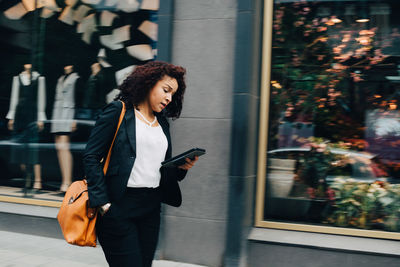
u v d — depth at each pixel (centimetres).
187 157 237
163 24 418
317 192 426
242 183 387
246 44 390
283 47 438
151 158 236
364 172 416
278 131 437
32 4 544
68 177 520
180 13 421
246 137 389
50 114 532
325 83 429
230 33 407
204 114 410
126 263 227
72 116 522
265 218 434
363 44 421
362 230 406
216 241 403
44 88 535
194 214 409
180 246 413
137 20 494
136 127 235
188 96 415
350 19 425
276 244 388
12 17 553
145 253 244
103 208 223
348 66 424
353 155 420
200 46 414
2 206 515
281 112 437
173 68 243
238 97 391
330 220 421
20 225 490
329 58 429
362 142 418
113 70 504
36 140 535
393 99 411
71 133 521
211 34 411
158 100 238
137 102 241
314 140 429
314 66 432
